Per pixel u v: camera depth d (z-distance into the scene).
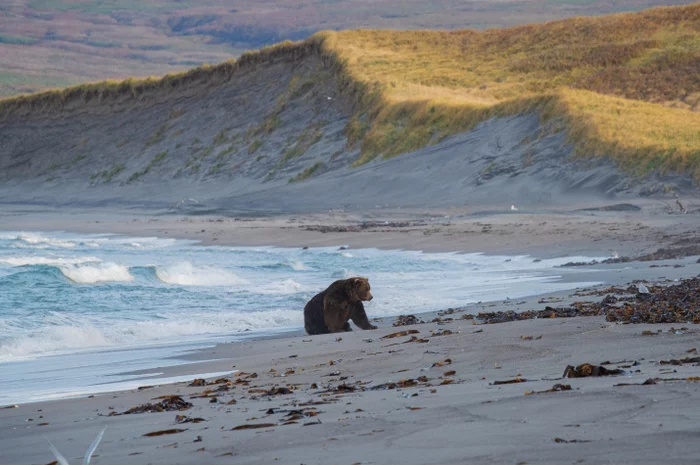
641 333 17.70
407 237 69.44
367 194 108.81
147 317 33.84
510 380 13.12
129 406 15.17
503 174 100.38
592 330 18.89
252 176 141.88
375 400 12.45
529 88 147.25
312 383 15.80
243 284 46.16
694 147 88.62
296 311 34.38
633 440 8.13
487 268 49.75
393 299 35.62
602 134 97.38
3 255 64.88
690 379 11.35
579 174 93.81
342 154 133.12
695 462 7.27
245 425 11.10
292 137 148.88
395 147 123.00
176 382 19.00
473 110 120.75
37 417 14.72
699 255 46.22
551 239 62.03
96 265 47.16
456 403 11.17
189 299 39.25
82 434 12.27
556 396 10.78
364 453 8.75
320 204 107.81
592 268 44.78
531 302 29.88
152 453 10.00
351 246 67.31
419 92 141.25
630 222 68.12
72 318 33.19
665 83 139.75
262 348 24.02
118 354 25.20
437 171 108.06
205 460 9.30
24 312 35.31
